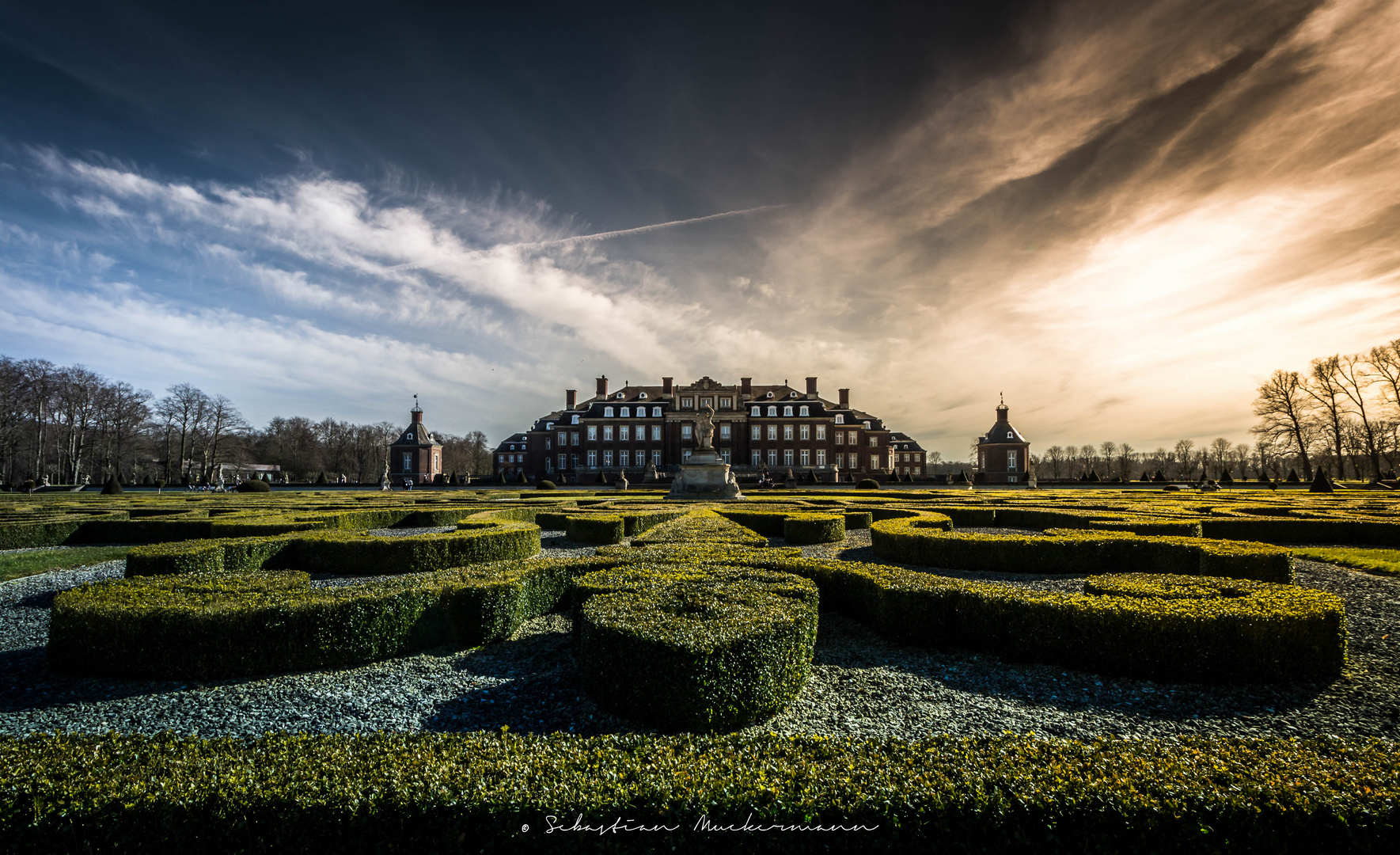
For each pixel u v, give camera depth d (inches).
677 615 244.5
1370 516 675.4
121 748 154.0
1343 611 260.2
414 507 855.7
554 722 223.1
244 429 3191.4
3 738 175.8
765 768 140.5
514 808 128.6
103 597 294.7
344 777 138.7
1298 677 253.9
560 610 376.8
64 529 673.0
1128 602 274.4
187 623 268.2
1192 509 781.3
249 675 271.3
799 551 412.5
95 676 272.7
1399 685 251.3
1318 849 123.3
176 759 148.9
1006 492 1402.6
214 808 131.6
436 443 3405.5
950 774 138.1
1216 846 124.4
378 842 129.9
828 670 273.4
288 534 540.7
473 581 324.8
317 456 3762.3
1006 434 3073.3
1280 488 1838.1
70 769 143.9
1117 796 128.4
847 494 1288.1
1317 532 615.8
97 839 132.6
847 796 130.8
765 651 221.6
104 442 2768.2
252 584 319.0
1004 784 133.6
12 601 421.1
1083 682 256.5
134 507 922.7
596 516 679.7
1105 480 2829.7
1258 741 155.2
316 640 277.4
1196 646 253.4
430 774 138.8
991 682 258.2
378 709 238.2
